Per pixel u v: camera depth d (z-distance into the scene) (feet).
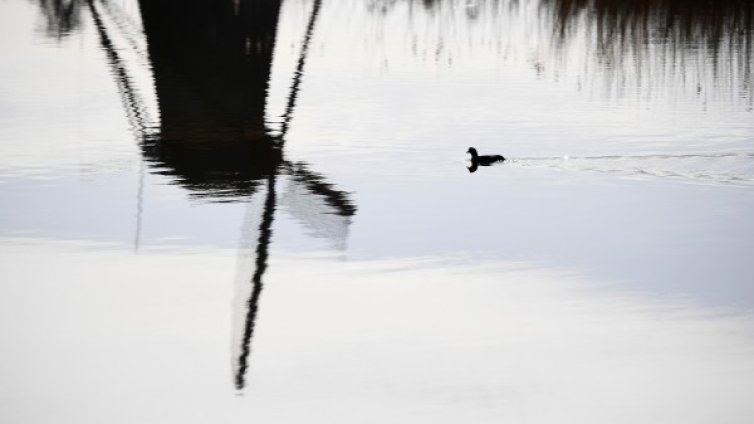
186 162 244.01
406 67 369.30
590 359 142.61
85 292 166.50
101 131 275.39
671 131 273.95
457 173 235.20
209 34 428.56
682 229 195.72
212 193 219.61
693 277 171.01
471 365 141.28
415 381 136.36
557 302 161.79
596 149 255.50
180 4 492.95
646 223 199.52
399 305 160.97
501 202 213.66
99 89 328.08
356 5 518.37
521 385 135.44
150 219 202.39
